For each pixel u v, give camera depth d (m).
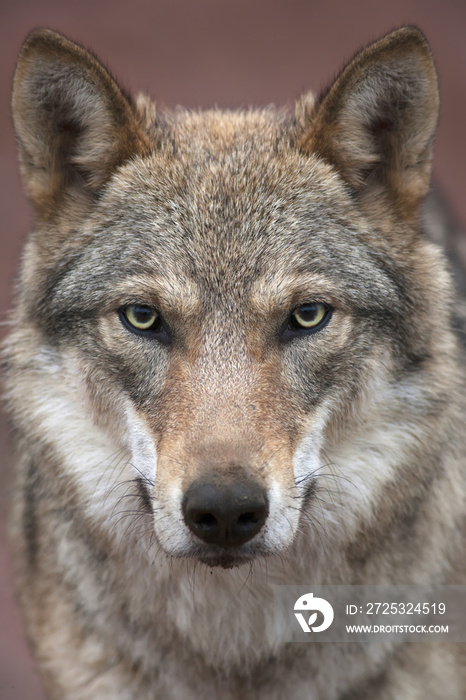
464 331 9.57
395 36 7.93
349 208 8.39
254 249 7.88
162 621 8.55
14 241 17.77
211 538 6.95
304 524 8.26
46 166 8.43
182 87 21.44
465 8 25.06
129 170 8.46
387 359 8.20
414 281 8.44
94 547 8.55
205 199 8.16
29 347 8.49
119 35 23.52
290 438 7.52
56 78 8.16
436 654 8.70
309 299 7.84
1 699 11.38
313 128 8.43
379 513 8.36
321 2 25.66
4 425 11.20
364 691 8.75
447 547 8.77
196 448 7.04
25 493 9.73
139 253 8.00
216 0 25.75
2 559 12.93
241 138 8.78
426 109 8.25
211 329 7.66
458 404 8.61
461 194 18.89
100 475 8.32
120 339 7.94
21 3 25.08
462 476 8.91
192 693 8.87
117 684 8.94
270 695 8.77
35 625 9.44
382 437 8.31
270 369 7.61
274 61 22.70
